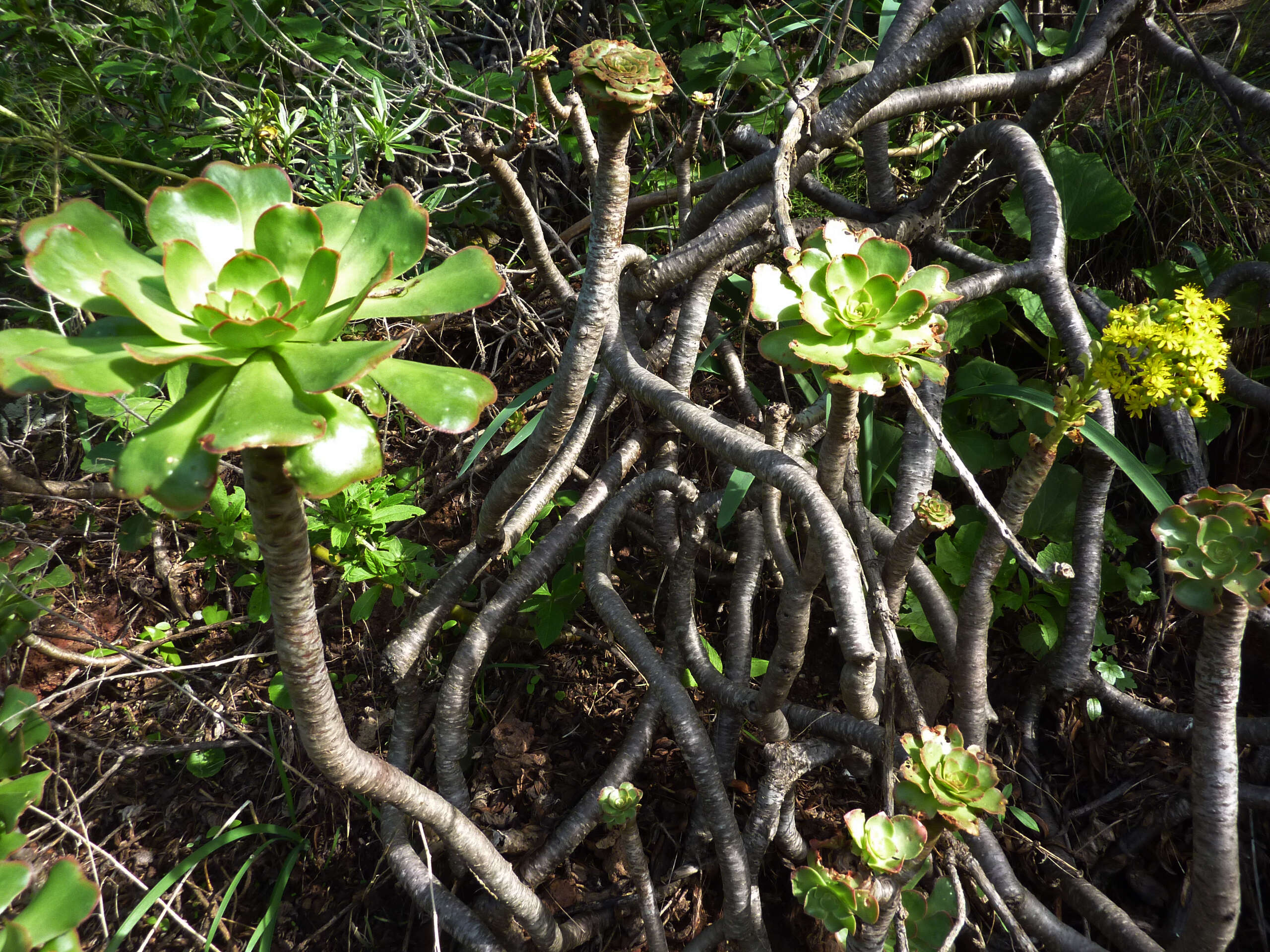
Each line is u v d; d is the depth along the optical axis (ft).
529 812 2.70
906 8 2.84
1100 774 2.66
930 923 1.95
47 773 1.89
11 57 3.17
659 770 2.76
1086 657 2.56
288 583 1.34
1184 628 2.85
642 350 3.05
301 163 3.16
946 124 3.67
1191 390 1.59
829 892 1.72
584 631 3.03
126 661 3.02
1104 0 3.24
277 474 1.21
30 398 3.59
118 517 3.49
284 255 1.33
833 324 1.59
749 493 2.63
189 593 3.39
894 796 1.94
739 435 2.08
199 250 1.25
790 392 3.39
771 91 3.59
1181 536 1.68
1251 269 2.80
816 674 2.91
